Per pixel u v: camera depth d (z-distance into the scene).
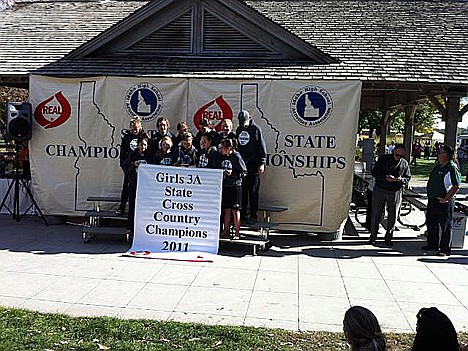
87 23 14.29
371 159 18.05
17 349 4.73
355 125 9.63
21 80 11.33
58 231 10.23
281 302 6.45
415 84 9.76
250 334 5.28
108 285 6.94
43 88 10.51
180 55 11.26
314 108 9.70
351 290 7.03
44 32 13.55
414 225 11.64
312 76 9.83
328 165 9.77
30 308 5.97
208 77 10.00
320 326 5.66
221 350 4.86
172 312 5.99
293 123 9.80
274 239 10.10
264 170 9.81
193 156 9.24
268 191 9.97
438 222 9.29
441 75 9.89
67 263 7.96
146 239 8.98
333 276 7.68
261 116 9.90
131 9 15.56
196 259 8.40
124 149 9.52
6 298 6.31
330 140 9.72
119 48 11.43
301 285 7.19
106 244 9.27
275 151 9.89
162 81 10.15
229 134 9.18
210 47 11.17
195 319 5.78
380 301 6.61
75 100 10.42
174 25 11.23
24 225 10.68
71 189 10.61
